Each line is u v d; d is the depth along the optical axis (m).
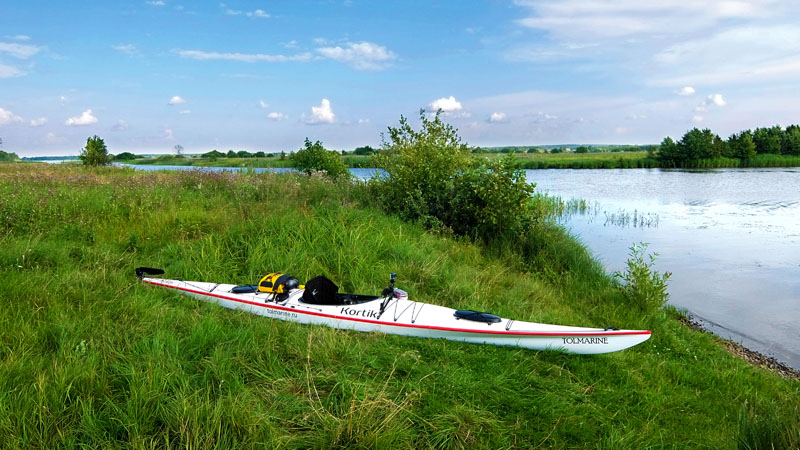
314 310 6.18
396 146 14.75
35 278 6.35
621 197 28.25
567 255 10.59
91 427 3.65
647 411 4.82
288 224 9.48
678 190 32.19
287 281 6.53
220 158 80.44
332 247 8.73
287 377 4.68
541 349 5.82
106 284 6.65
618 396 5.01
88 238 8.96
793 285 10.41
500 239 11.46
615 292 8.83
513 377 5.12
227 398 4.01
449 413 4.25
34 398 3.85
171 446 3.59
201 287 6.94
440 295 7.66
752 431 4.02
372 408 4.02
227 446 3.56
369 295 6.63
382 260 8.70
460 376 4.96
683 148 65.19
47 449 3.45
